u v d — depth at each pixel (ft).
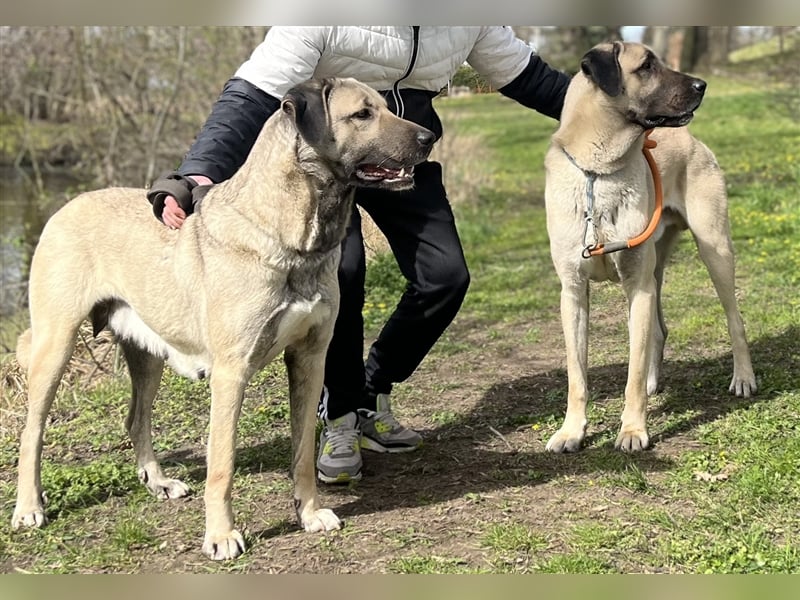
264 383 17.56
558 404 15.88
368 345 20.43
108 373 18.75
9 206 45.03
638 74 13.10
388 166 10.16
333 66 11.90
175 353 11.64
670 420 14.37
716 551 10.10
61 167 50.78
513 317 22.72
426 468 13.21
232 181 10.59
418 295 12.98
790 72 57.21
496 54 13.73
